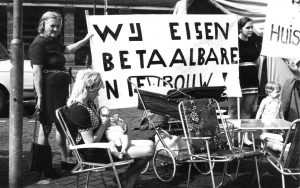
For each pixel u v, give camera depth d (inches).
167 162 215.5
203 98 209.9
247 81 294.7
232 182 214.7
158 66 238.4
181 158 211.6
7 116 417.1
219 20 249.8
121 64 231.5
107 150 168.6
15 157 192.1
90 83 176.4
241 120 242.4
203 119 203.6
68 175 221.6
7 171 226.1
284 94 330.3
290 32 247.3
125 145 176.2
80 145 171.0
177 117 205.3
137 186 205.8
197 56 246.4
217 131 207.2
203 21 246.5
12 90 189.6
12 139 191.5
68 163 227.9
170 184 209.8
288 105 329.4
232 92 254.1
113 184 204.7
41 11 995.9
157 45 237.5
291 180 219.3
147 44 235.6
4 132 333.4
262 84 367.9
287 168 175.3
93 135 177.6
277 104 279.1
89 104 180.2
